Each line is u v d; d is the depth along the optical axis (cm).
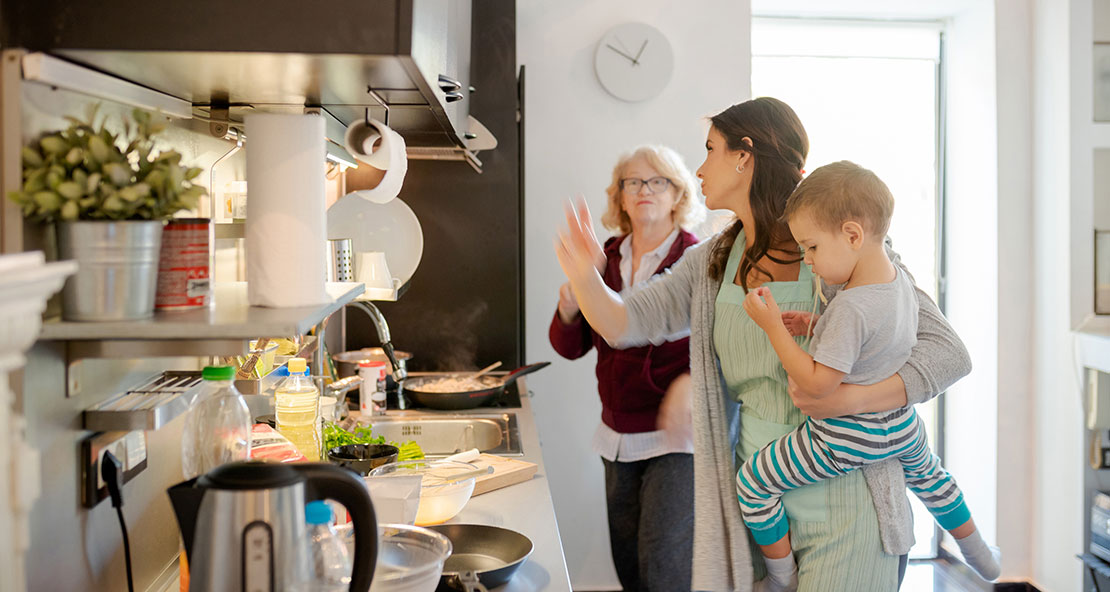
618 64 335
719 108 338
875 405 155
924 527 389
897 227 393
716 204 178
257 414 185
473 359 297
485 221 295
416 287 296
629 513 262
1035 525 348
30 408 93
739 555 170
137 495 123
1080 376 317
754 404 171
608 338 192
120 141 111
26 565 92
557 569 128
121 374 118
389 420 236
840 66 388
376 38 90
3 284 65
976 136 360
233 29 89
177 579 134
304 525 83
